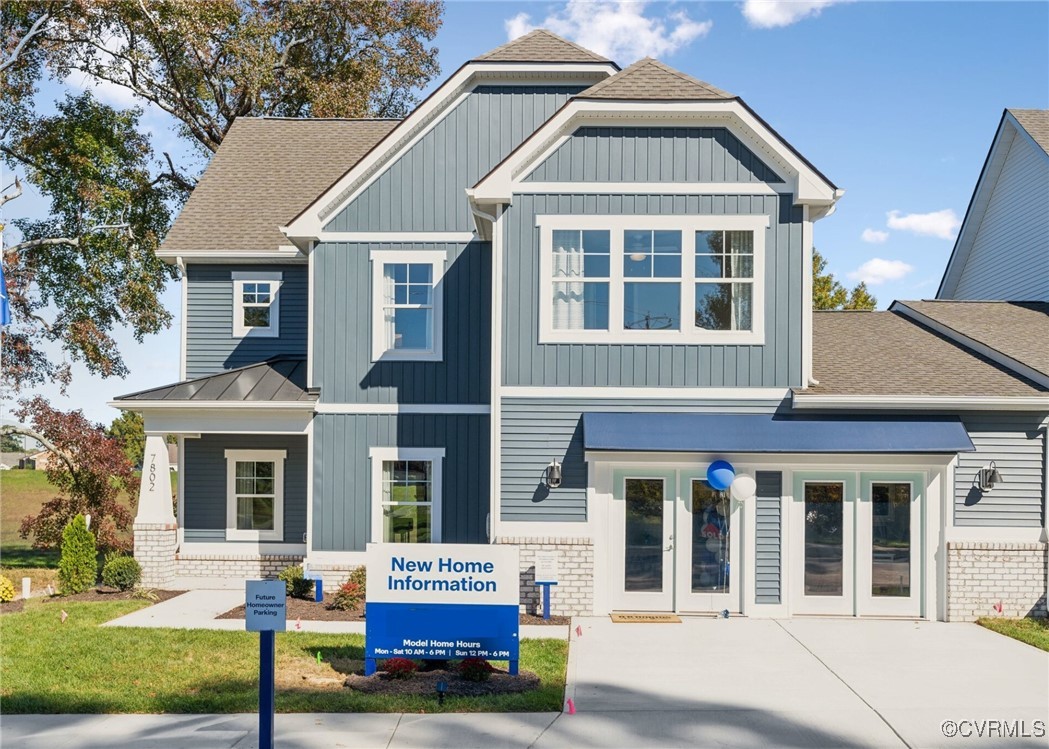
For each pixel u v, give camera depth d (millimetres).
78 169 30203
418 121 17906
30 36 29000
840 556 16156
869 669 12320
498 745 9125
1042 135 23844
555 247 16250
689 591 16078
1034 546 15961
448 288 17906
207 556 20047
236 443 20312
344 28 38062
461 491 17734
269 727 8562
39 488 47688
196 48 32406
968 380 16516
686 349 16062
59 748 9039
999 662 12750
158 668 12133
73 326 28969
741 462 15945
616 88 16062
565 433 16078
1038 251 24344
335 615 15883
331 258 17953
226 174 23469
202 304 21266
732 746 9164
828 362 17562
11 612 16625
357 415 17828
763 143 15961
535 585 16000
